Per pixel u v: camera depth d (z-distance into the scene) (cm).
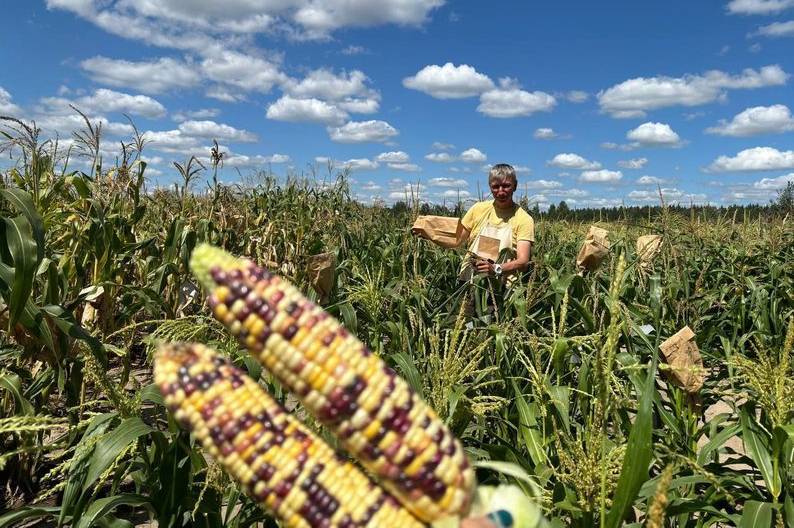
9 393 496
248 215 1105
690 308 706
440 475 133
